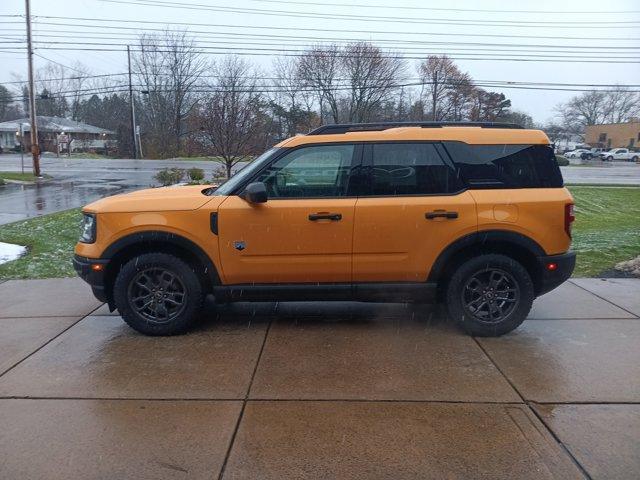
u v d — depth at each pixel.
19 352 4.43
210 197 4.68
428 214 4.53
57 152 62.88
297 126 54.28
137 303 4.75
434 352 4.39
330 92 56.16
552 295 6.00
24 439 3.13
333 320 5.20
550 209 4.55
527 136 4.67
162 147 60.25
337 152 4.62
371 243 4.57
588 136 86.50
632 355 4.31
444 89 62.75
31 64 28.75
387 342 4.61
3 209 16.09
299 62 55.41
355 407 3.49
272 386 3.79
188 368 4.10
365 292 4.71
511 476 2.78
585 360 4.21
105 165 41.28
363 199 4.59
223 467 2.86
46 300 5.94
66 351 4.45
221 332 4.88
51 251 8.73
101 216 4.64
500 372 4.00
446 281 4.76
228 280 4.69
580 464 2.87
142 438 3.14
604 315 5.31
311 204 4.55
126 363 4.20
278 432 3.20
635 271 6.88
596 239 9.40
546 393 3.66
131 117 62.94
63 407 3.50
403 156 4.63
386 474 2.80
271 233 4.57
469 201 4.54
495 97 64.81
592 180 30.00
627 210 17.38
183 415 3.40
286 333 4.84
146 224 4.59
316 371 4.03
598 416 3.36
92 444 3.08
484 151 4.63
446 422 3.30
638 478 2.75
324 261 4.61
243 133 16.53
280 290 4.71
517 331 4.88
